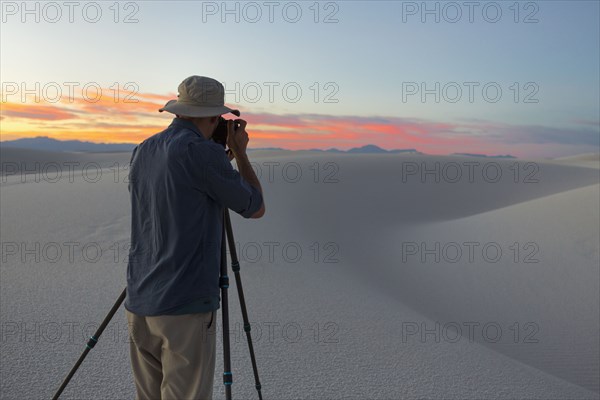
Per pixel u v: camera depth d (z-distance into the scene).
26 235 9.16
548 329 8.59
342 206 20.91
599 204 14.33
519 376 4.08
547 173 37.41
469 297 10.13
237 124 2.36
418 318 5.72
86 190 15.08
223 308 2.23
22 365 3.58
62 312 4.91
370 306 6.02
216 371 3.74
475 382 3.83
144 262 2.19
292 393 3.42
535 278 10.96
